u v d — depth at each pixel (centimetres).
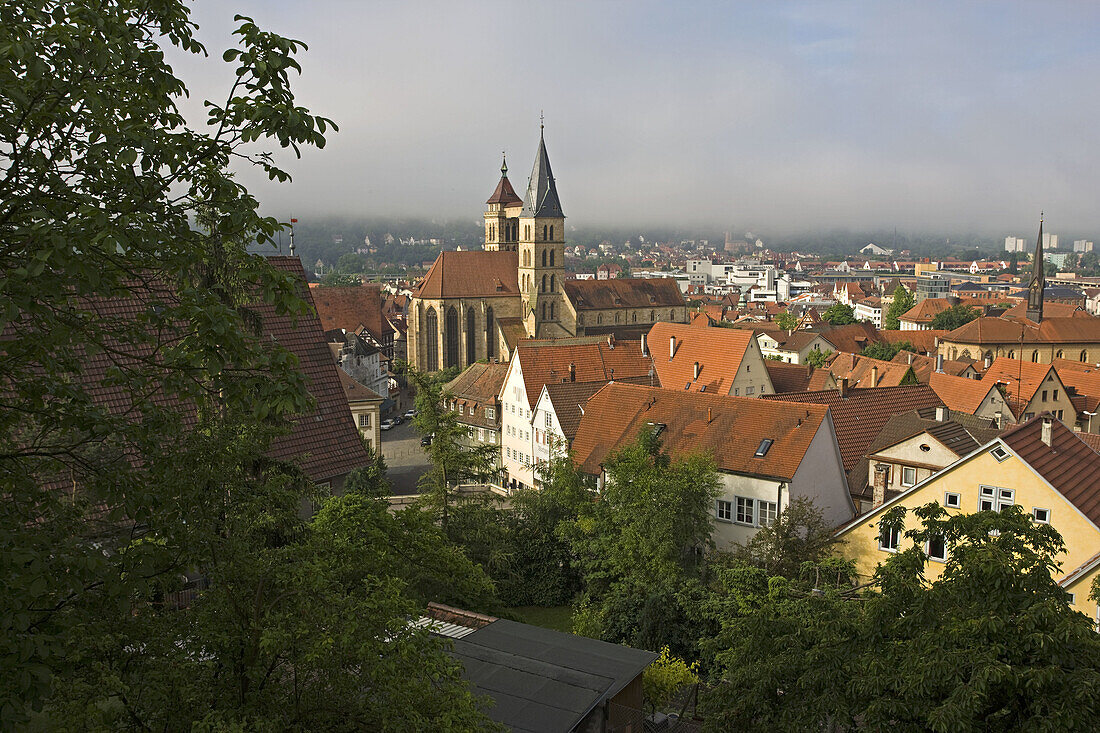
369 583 1862
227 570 1692
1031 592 1703
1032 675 1524
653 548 4338
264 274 1352
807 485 5322
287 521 2248
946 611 1748
